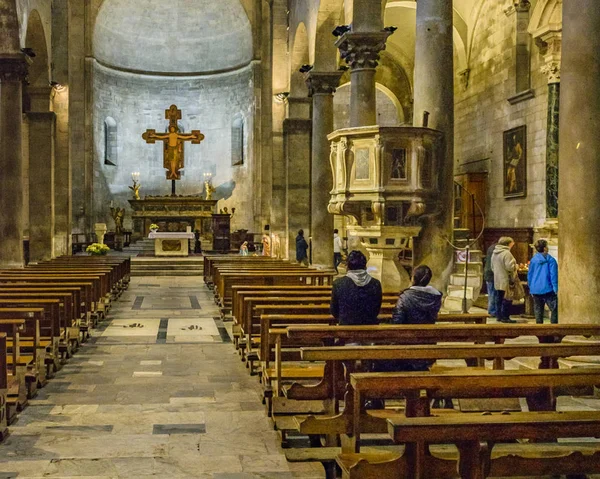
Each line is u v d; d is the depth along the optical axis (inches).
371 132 477.1
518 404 267.7
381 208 474.9
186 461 248.5
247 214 1469.0
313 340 296.4
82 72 1343.5
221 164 1533.0
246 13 1391.5
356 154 488.7
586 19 338.6
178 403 330.3
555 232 767.7
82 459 249.4
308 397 264.4
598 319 339.9
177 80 1550.2
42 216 1008.2
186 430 286.7
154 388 360.5
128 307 695.7
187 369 408.2
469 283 579.5
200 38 1531.7
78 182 1341.0
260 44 1378.0
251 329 390.3
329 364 264.2
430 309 282.0
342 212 498.9
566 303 346.9
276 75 1240.2
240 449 262.7
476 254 607.8
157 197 1369.3
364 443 262.4
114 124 1496.1
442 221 498.9
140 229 1443.2
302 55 1097.4
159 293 830.5
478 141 999.0
